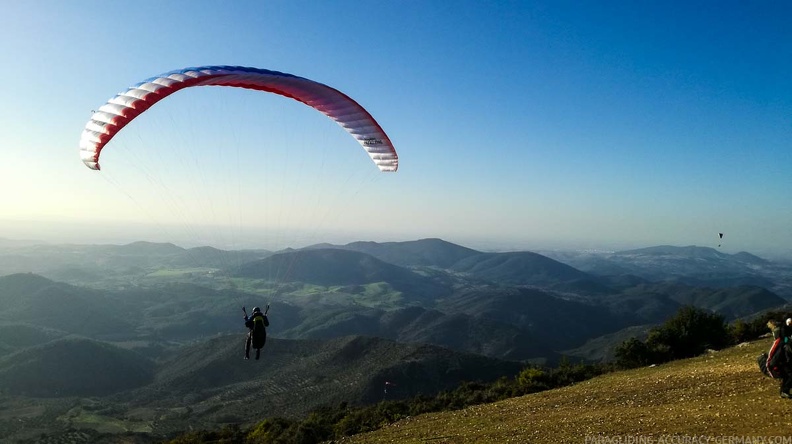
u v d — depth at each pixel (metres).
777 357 11.49
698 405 13.75
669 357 30.39
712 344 31.00
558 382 30.00
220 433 37.56
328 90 16.31
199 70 14.08
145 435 87.00
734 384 15.20
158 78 13.88
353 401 98.25
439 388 105.62
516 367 118.56
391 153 18.30
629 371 27.61
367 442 20.98
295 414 96.38
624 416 14.62
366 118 17.31
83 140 13.82
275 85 15.63
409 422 23.91
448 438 17.62
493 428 17.62
